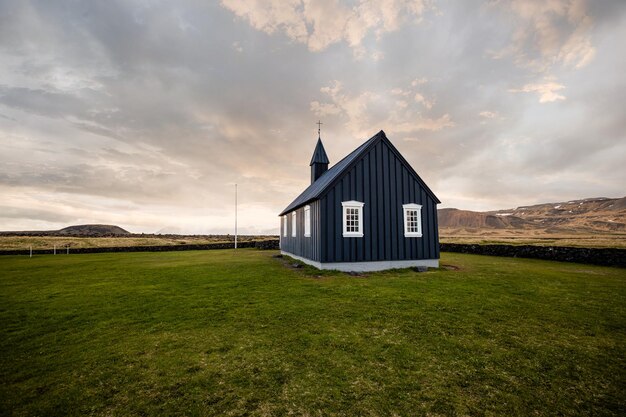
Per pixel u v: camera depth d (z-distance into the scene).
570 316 7.98
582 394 4.48
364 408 4.11
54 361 5.63
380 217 16.52
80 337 6.82
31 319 8.16
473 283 12.40
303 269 16.62
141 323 7.73
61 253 35.09
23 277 15.34
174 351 5.99
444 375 5.00
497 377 4.94
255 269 17.14
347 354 5.77
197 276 14.87
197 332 7.01
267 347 6.12
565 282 12.66
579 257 20.19
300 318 7.89
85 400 4.36
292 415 3.96
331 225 15.55
